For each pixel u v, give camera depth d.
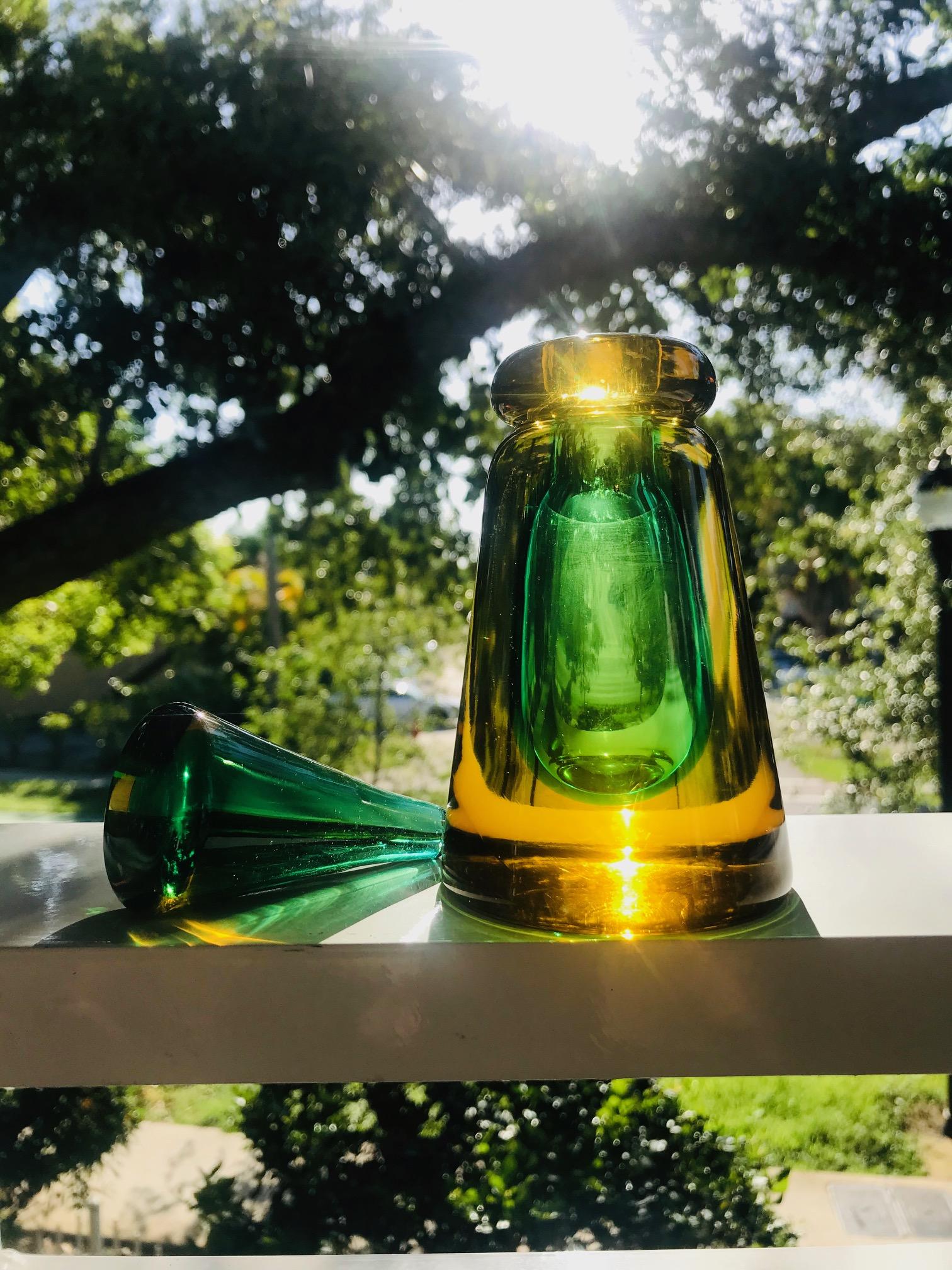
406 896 0.31
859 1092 2.02
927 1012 0.25
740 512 2.73
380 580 2.97
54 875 0.34
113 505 2.20
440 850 0.38
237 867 0.29
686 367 0.29
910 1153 1.94
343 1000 0.24
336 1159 1.56
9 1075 0.24
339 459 2.28
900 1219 1.73
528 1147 1.50
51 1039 0.24
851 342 2.40
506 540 0.30
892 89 2.11
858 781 2.79
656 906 0.26
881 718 2.77
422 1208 1.52
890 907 0.28
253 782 0.30
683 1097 2.01
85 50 2.02
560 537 0.29
